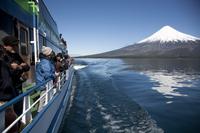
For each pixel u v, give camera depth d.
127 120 10.38
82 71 43.00
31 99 8.01
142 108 12.72
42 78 6.91
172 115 11.52
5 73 4.05
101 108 12.59
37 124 5.07
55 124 7.41
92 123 9.96
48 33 13.77
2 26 6.61
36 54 9.63
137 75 37.00
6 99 4.00
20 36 8.06
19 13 8.06
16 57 4.79
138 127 9.41
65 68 14.07
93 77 30.84
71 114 11.31
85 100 14.70
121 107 12.85
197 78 33.72
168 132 8.89
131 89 20.69
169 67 66.06
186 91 20.36
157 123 10.01
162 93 18.80
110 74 37.50
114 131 8.95
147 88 21.78
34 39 9.58
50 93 7.71
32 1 9.53
